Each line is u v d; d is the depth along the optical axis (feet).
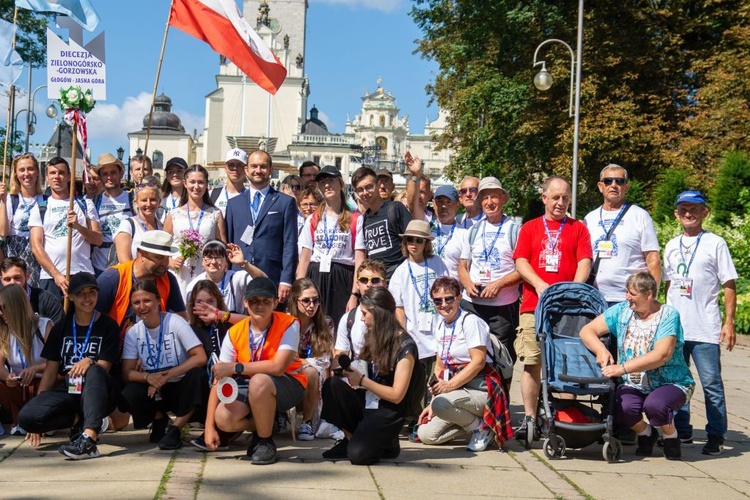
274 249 27.58
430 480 18.85
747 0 88.07
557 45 88.17
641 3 91.81
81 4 29.17
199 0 33.99
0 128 99.60
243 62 34.76
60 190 26.78
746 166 62.95
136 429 23.26
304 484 18.02
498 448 22.82
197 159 331.77
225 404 20.36
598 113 85.71
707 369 23.39
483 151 92.17
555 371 22.22
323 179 27.94
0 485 17.19
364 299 21.06
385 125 393.70
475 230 26.37
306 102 329.31
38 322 23.27
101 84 26.58
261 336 20.80
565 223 24.23
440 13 94.22
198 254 26.37
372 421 20.20
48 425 20.88
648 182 84.07
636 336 21.98
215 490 17.19
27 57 94.58
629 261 24.56
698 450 23.39
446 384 22.40
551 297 22.84
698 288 23.81
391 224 27.32
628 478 19.86
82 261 26.84
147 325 21.88
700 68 86.58
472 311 23.70
